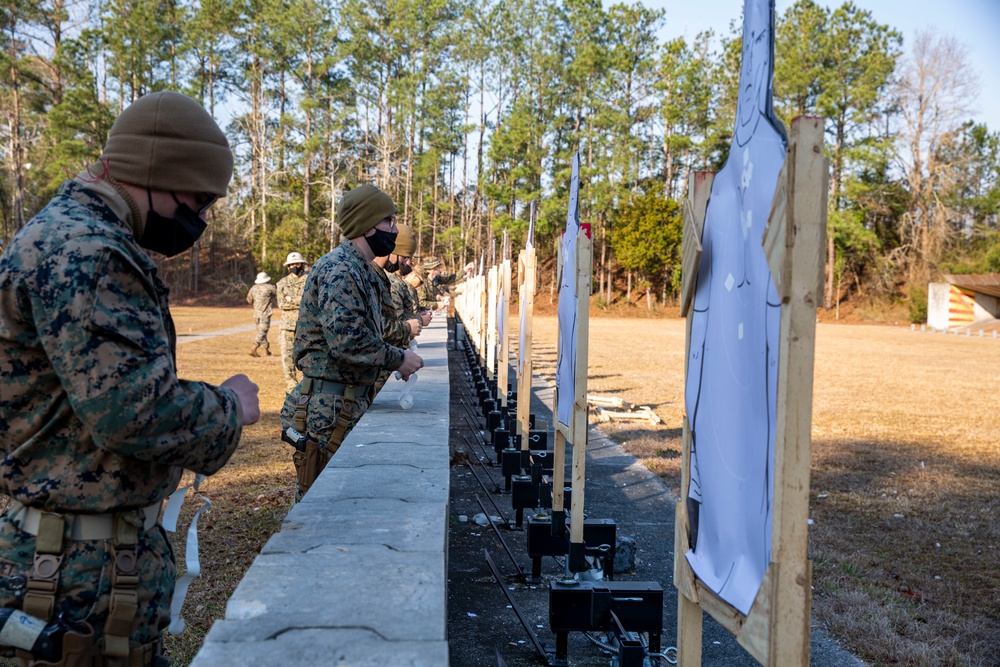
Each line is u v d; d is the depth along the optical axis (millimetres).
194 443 1642
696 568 2047
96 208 1669
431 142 63594
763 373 1677
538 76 59531
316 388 3791
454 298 23297
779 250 1527
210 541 5125
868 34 53188
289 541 2137
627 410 11906
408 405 4691
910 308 53031
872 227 57344
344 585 1797
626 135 57719
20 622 1572
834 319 56281
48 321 1503
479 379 11914
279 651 1457
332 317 3562
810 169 1487
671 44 56188
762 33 1714
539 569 4633
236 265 59281
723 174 1968
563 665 3529
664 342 29828
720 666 3641
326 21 57906
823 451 9227
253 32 57250
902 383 17281
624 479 7449
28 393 1581
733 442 1852
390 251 3990
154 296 1684
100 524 1648
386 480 2896
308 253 52188
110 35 48844
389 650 1466
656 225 56125
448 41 59781
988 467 8367
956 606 4430
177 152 1729
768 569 1574
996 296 49469
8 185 44938
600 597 3424
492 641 3820
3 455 1647
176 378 1640
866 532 5918
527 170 57969
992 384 17141
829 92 51406
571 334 3826
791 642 1552
